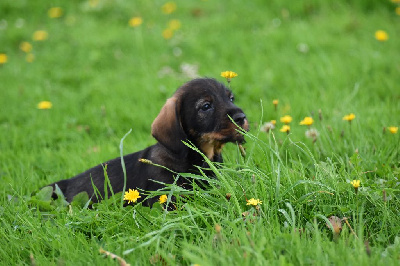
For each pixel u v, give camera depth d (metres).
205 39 9.41
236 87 7.39
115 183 4.57
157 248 3.18
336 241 3.29
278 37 9.02
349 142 5.22
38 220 3.87
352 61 7.91
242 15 10.30
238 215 3.68
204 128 4.43
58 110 7.32
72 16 11.29
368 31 9.08
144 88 7.67
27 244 3.61
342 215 3.67
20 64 9.34
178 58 8.95
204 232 3.57
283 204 3.80
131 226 3.69
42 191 4.34
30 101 7.73
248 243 3.09
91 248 3.45
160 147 4.50
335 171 4.39
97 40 9.84
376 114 5.89
